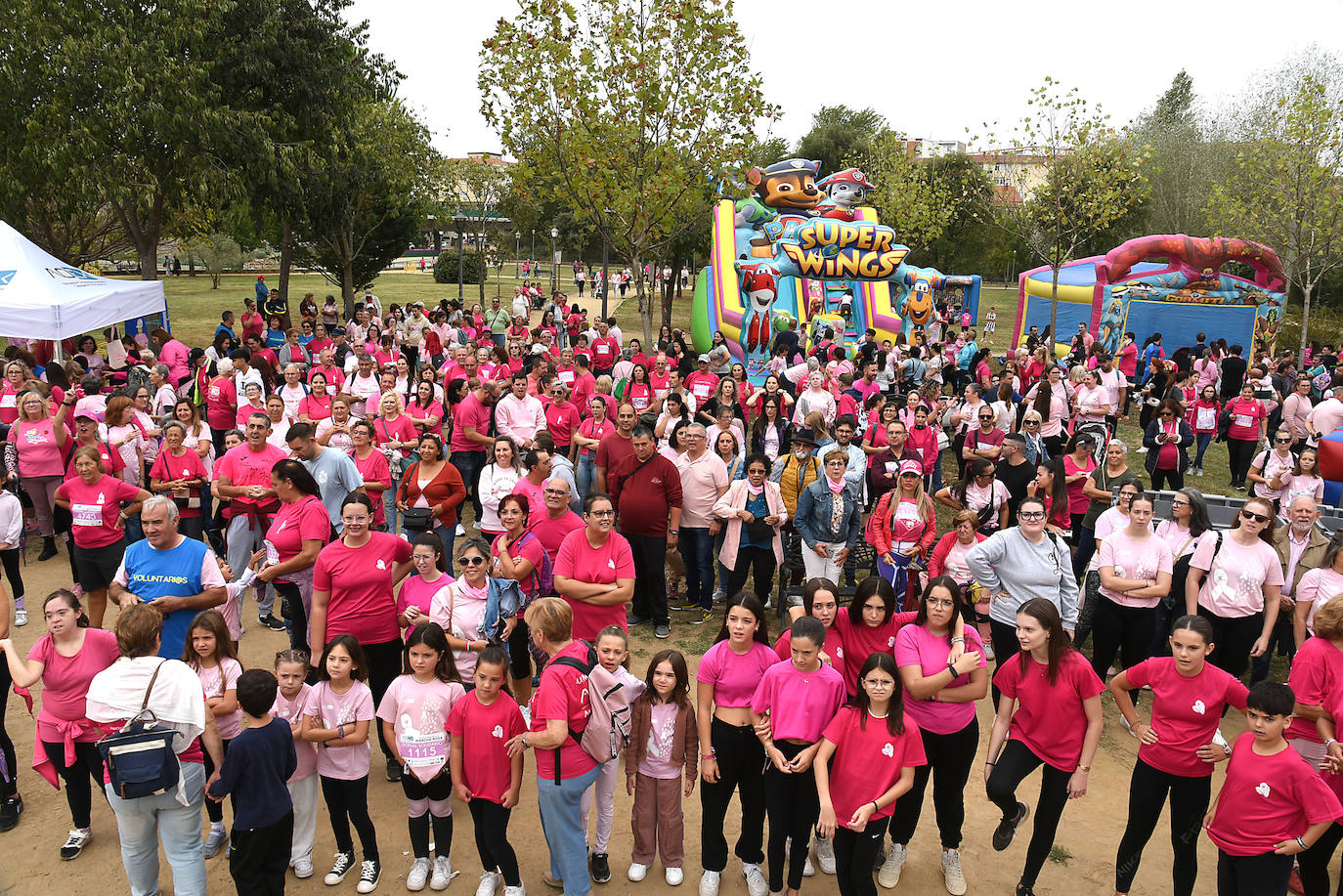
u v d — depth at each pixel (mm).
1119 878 5211
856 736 4723
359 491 6094
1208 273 26078
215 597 6168
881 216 39812
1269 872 4508
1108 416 16016
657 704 5176
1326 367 20609
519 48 17156
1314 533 7367
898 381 18438
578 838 4949
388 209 30812
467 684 6043
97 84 20859
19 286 13664
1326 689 5125
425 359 19906
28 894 5211
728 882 5387
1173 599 7398
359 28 28156
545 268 68375
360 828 5215
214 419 12148
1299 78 32031
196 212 33375
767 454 11047
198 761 5004
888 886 5324
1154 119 48188
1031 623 4914
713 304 22141
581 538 6688
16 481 10312
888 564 7812
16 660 5230
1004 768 5086
